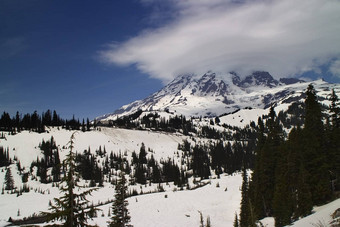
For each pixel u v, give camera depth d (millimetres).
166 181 197625
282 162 57094
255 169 65625
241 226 59281
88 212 14609
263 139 72125
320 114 56000
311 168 49469
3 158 186125
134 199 114750
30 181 168750
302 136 55344
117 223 38969
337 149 51812
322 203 45281
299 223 25875
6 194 145625
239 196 104562
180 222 84750
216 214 88000
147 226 81750
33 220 94000
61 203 14461
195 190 123875
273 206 49844
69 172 14625
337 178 51000
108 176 192000
